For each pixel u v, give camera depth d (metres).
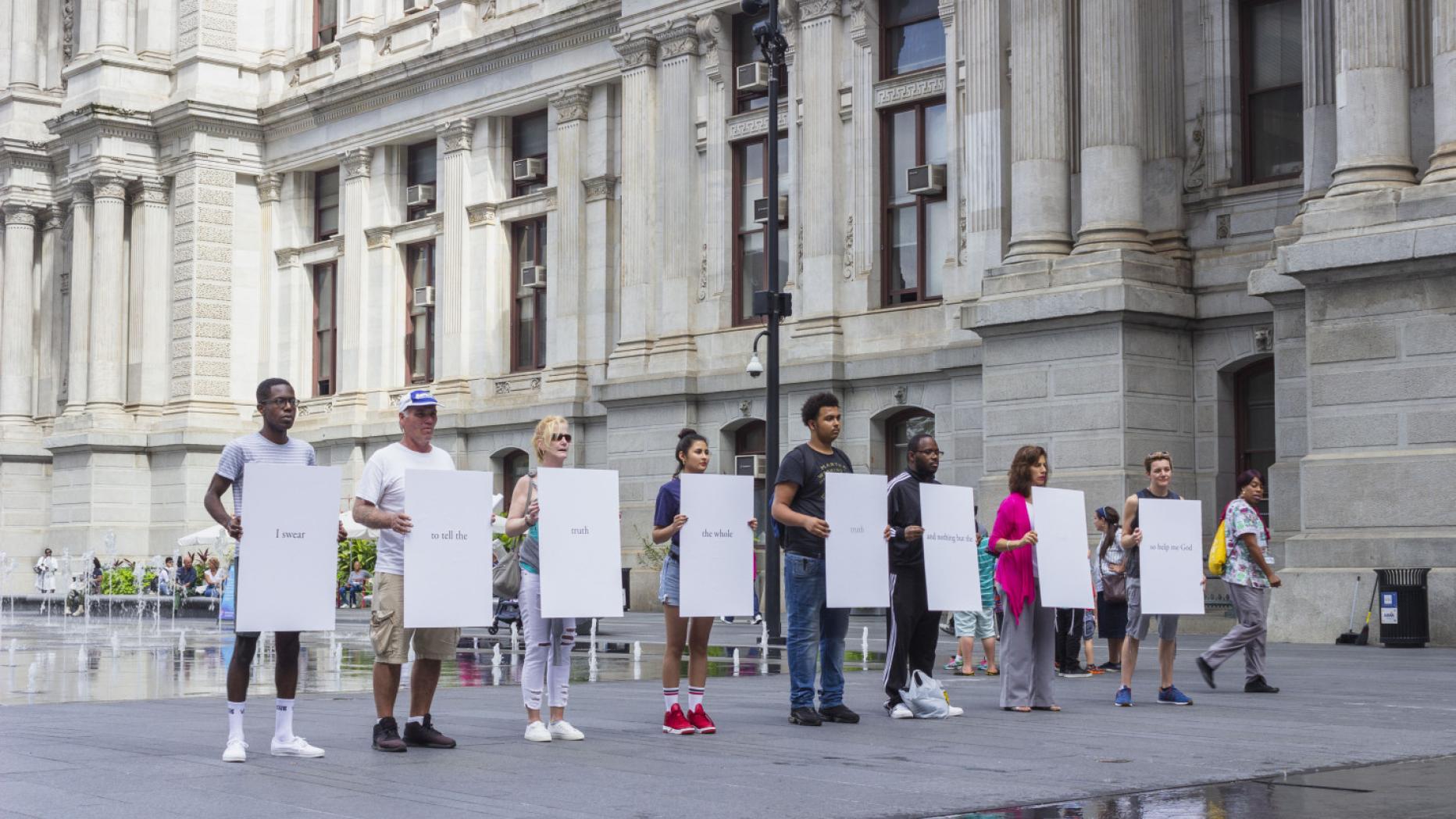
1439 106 25.56
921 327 36.81
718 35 41.91
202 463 56.41
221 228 57.09
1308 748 11.70
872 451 37.72
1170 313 30.50
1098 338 30.48
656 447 42.09
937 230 37.28
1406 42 26.66
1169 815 8.70
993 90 34.78
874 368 37.31
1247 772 10.39
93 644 30.78
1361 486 25.53
